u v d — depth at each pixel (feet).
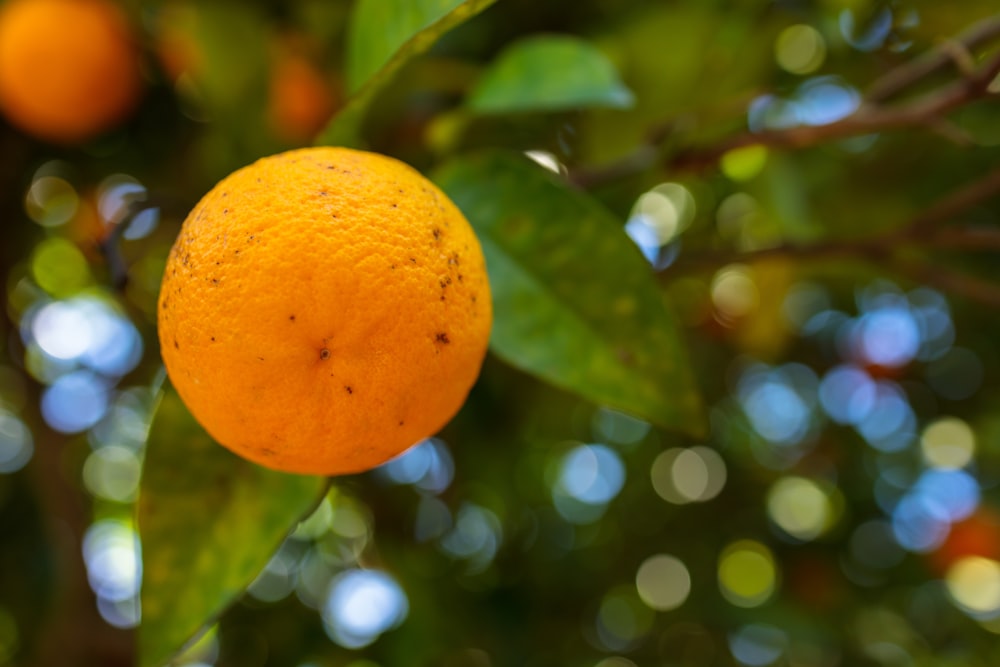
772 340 2.91
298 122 2.20
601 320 1.62
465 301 1.47
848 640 3.50
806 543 3.91
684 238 3.10
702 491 4.00
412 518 3.19
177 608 1.57
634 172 1.87
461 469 3.06
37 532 2.93
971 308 3.52
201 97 2.12
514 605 3.23
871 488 3.98
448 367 1.46
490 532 3.55
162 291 1.48
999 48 1.66
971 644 3.67
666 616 3.73
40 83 2.14
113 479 3.58
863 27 2.15
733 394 3.98
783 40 2.41
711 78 2.19
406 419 1.47
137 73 2.27
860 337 3.85
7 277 2.60
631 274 1.62
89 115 2.26
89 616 2.65
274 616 3.03
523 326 1.63
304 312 1.42
